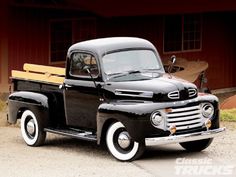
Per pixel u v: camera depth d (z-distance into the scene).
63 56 20.70
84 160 11.05
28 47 19.59
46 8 19.77
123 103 10.80
